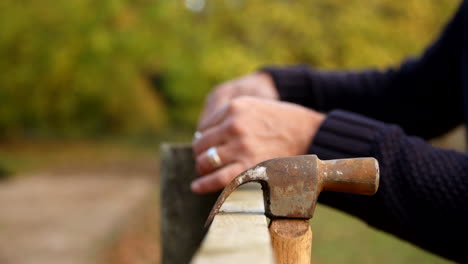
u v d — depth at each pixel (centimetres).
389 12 936
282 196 66
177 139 1780
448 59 130
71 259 567
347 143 88
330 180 68
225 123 94
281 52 871
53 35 1145
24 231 700
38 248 612
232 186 67
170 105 1573
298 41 889
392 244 523
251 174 67
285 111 95
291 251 65
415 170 83
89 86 1238
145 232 678
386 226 86
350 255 488
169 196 122
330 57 875
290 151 94
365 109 140
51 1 1119
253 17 921
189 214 121
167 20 1084
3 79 1231
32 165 1440
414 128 139
